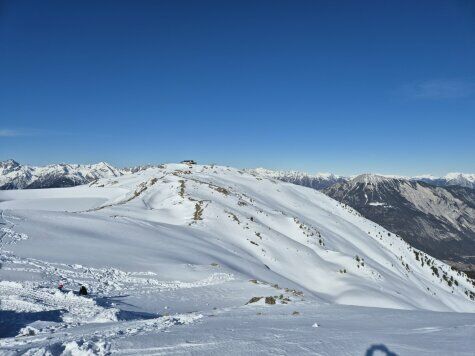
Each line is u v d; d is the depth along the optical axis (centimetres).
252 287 3684
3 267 3234
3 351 1065
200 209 8962
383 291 7619
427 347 1075
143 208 9156
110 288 3222
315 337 1239
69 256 4056
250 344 1153
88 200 13838
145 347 1128
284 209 13775
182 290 3434
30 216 5553
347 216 16638
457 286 14550
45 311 2203
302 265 7844
